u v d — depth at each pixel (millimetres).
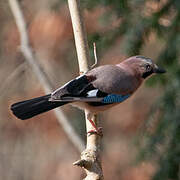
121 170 16375
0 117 15453
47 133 15820
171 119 10984
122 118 16719
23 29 11789
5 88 11828
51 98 8578
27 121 15602
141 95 16547
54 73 14734
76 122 14156
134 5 11180
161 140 11078
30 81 14055
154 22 10992
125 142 16594
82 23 9406
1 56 14734
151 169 13984
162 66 11094
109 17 11258
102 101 9070
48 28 14008
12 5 12023
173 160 10984
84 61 9352
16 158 16266
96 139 8875
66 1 11820
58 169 16641
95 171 8133
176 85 10961
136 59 10000
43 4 14117
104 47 11328
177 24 10922
